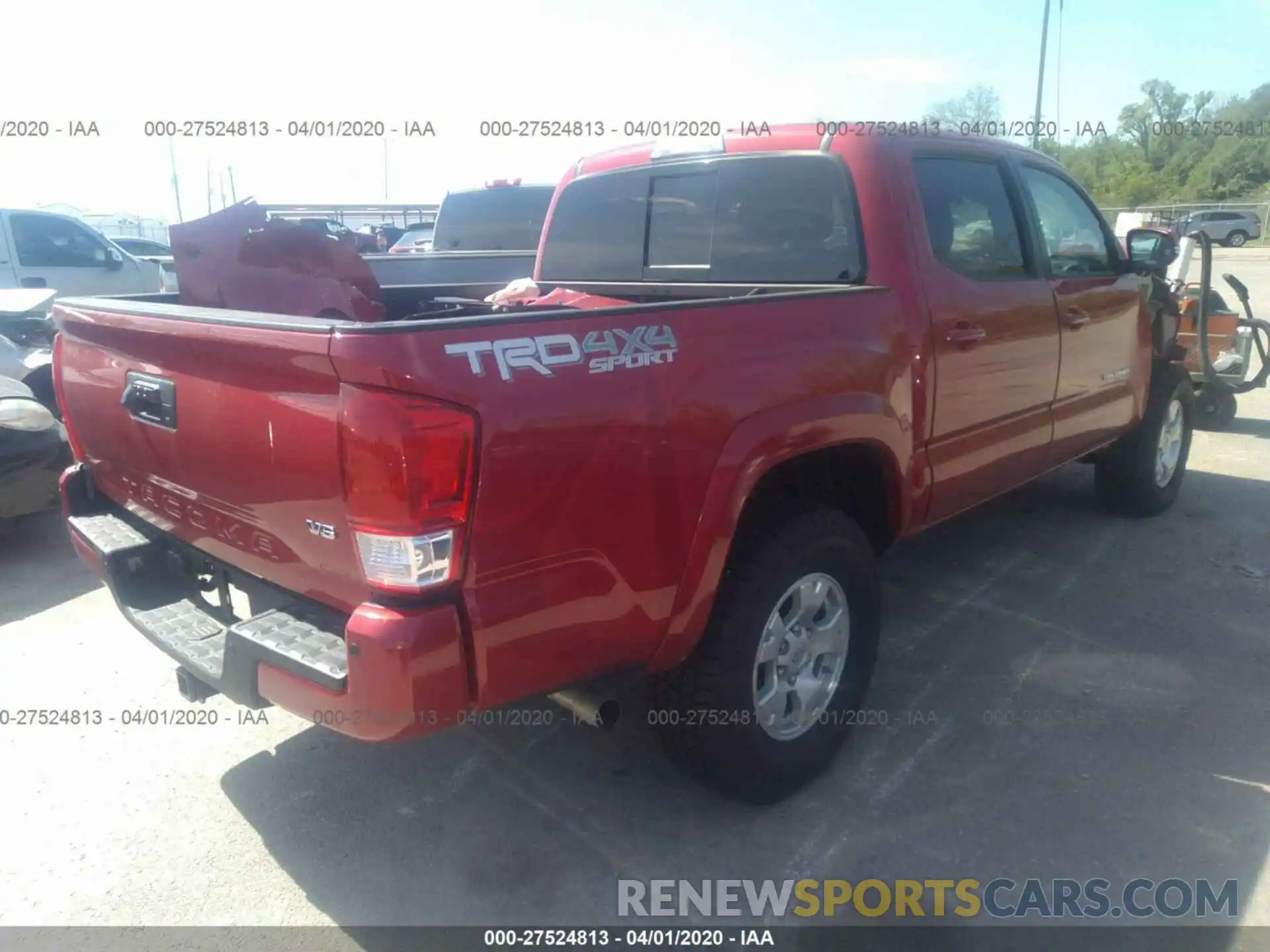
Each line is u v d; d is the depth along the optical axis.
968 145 3.72
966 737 3.37
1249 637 4.08
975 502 3.89
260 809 3.06
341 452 2.05
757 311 2.69
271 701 2.31
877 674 3.81
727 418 2.56
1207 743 3.31
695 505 2.50
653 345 2.40
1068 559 4.97
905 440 3.21
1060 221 4.33
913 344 3.21
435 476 2.02
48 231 10.30
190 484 2.61
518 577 2.19
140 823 2.99
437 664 2.08
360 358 1.96
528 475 2.16
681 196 3.91
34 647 4.14
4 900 2.68
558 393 2.20
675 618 2.54
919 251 3.30
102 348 2.89
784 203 3.52
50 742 3.41
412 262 6.25
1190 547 5.11
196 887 2.72
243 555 2.55
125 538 2.97
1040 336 3.93
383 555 2.05
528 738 3.45
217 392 2.38
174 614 2.86
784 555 2.79
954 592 4.57
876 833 2.89
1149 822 2.91
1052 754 3.26
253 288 3.15
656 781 3.19
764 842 2.87
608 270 4.30
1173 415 5.45
